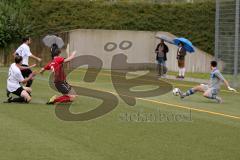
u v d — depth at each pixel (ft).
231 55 252.01
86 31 344.28
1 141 104.63
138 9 383.65
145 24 377.30
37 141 105.29
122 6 385.29
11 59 343.67
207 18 379.35
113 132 116.98
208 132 120.57
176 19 382.42
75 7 384.68
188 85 236.63
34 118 132.67
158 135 114.83
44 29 368.89
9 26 342.44
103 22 375.25
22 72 171.83
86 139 108.47
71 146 101.50
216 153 99.04
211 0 387.75
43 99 169.07
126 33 349.82
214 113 150.61
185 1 401.08
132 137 111.96
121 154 96.02
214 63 173.68
